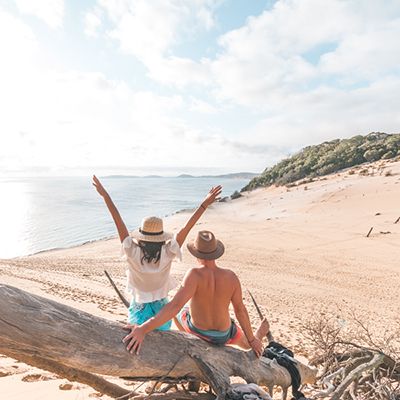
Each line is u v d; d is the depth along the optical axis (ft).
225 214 250.16
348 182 279.49
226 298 14.87
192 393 14.82
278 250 136.05
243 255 127.03
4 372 18.63
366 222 177.68
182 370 14.20
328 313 56.90
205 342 15.01
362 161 382.01
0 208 398.21
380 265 111.24
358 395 18.48
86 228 244.22
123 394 14.96
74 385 17.76
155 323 13.38
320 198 246.06
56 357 12.23
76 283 59.93
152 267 14.29
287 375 16.72
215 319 14.99
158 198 565.94
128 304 15.88
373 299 74.23
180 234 14.56
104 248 153.99
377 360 19.07
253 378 15.25
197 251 14.76
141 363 13.35
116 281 69.62
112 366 12.92
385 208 200.23
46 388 17.10
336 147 433.48
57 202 499.92
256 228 185.78
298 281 89.30
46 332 11.94
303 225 186.60
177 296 13.97
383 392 18.26
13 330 11.54
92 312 36.01
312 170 395.14
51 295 43.06
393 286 87.40
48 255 140.36
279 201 271.28
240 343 16.01
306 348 30.99
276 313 52.60
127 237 14.26
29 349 11.91
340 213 204.95
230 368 14.82
